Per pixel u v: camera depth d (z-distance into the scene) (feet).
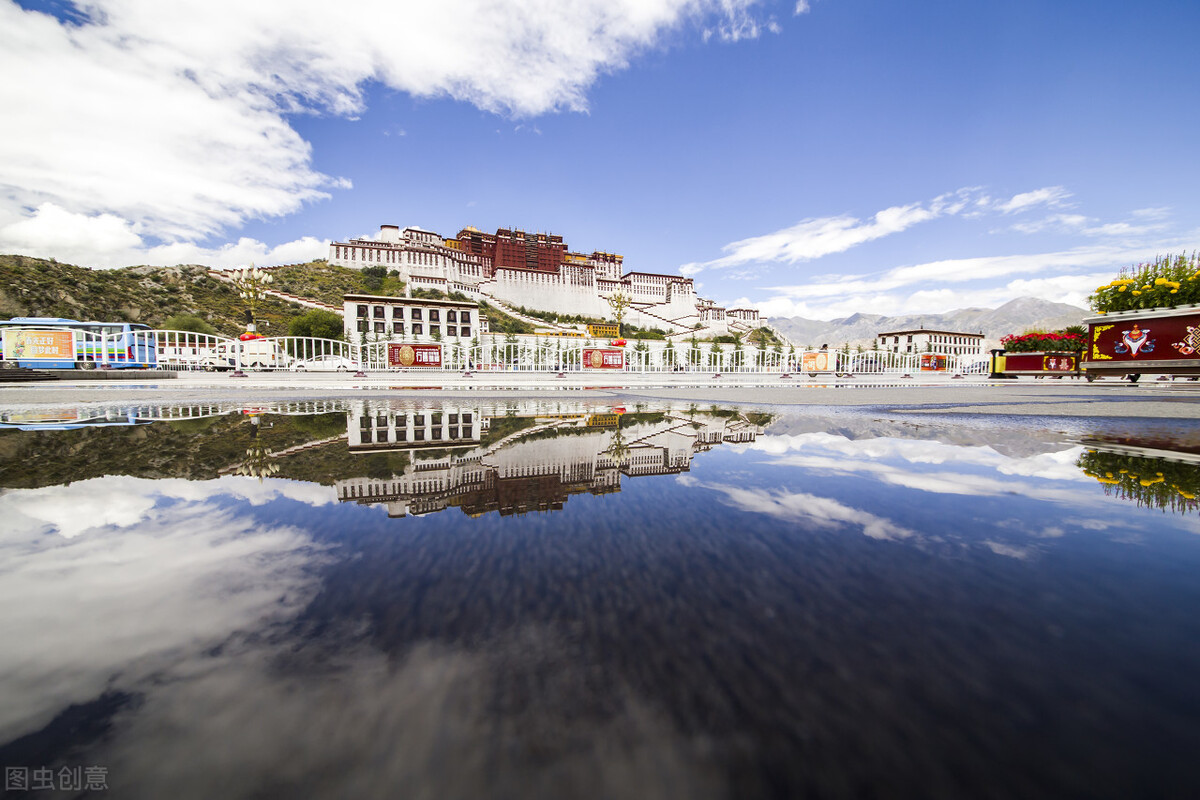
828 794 2.28
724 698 3.00
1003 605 4.31
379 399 38.04
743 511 7.51
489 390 57.82
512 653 3.50
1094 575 5.01
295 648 3.56
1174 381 71.51
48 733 2.72
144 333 97.86
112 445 14.34
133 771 2.48
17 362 80.48
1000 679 3.18
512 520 7.00
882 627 3.90
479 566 5.26
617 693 3.07
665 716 2.85
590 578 4.91
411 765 2.50
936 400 36.24
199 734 2.72
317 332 198.29
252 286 124.16
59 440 15.37
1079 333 97.60
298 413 25.35
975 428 18.51
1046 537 6.29
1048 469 10.82
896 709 2.88
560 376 103.09
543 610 4.21
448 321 185.47
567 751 2.58
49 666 3.33
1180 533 6.48
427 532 6.43
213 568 5.16
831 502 8.08
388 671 3.28
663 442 15.01
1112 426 18.93
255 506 7.72
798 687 3.12
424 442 15.05
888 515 7.31
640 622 4.00
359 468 10.88
